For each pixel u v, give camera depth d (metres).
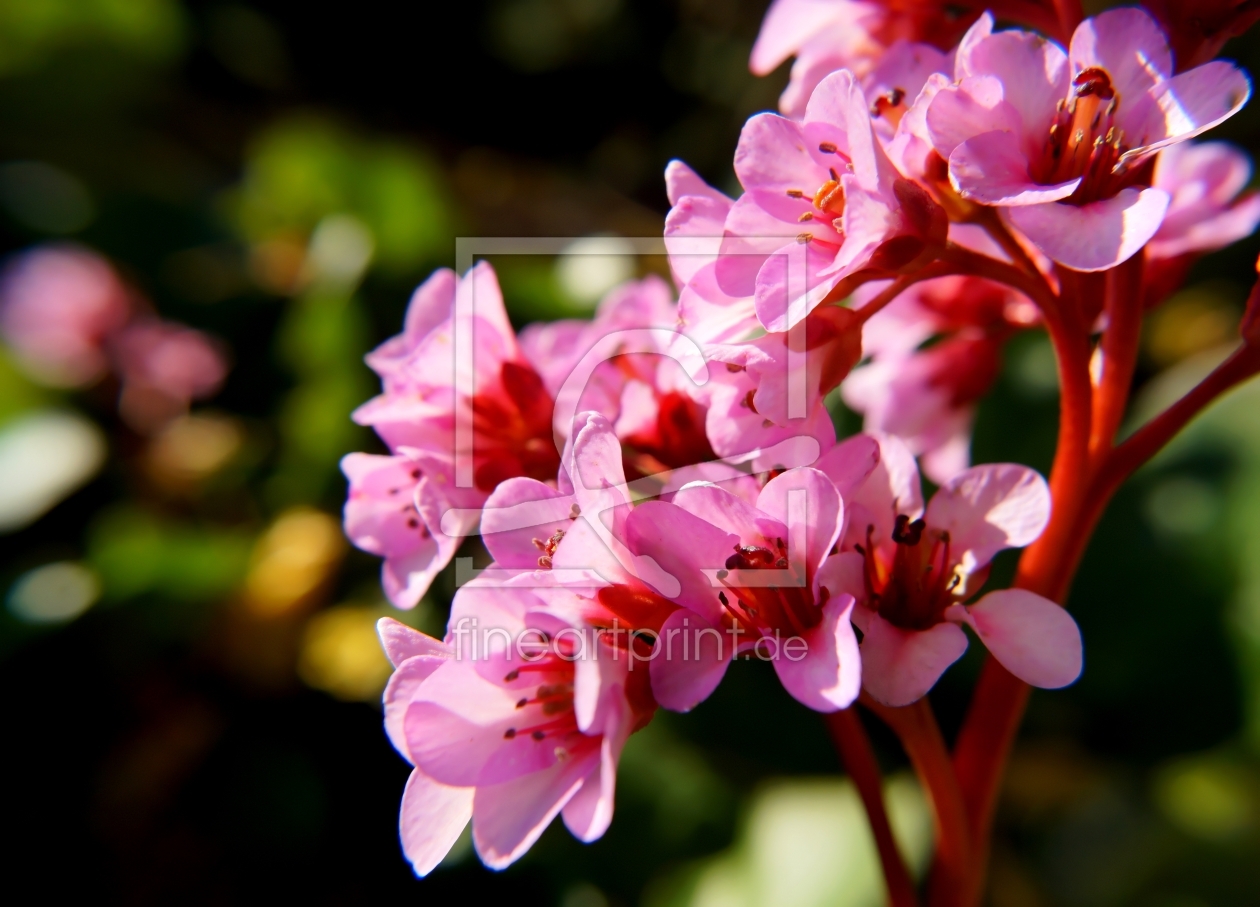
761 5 0.64
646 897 0.27
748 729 0.28
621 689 0.18
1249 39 0.41
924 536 0.19
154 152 0.56
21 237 0.47
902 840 0.26
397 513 0.21
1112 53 0.19
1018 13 0.21
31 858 0.32
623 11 0.72
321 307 0.35
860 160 0.18
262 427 0.41
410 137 0.70
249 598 0.34
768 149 0.19
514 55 0.74
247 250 0.44
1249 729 0.26
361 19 0.71
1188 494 0.28
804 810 0.27
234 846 0.32
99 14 0.50
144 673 0.35
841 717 0.21
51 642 0.34
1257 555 0.27
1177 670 0.27
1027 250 0.21
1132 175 0.19
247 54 0.67
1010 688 0.21
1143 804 0.30
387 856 0.31
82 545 0.40
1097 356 0.22
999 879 0.28
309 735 0.33
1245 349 0.20
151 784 0.33
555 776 0.19
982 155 0.18
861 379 0.24
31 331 0.44
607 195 0.61
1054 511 0.20
